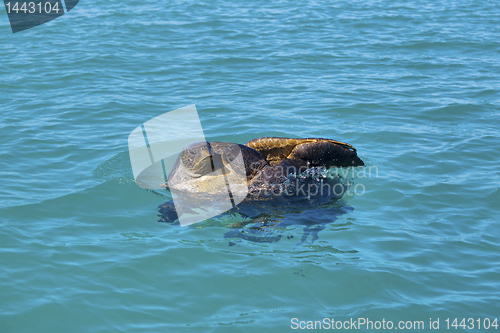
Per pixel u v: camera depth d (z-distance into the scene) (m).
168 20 16.22
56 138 7.31
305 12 17.62
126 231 4.88
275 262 4.36
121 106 8.80
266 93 9.61
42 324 3.56
